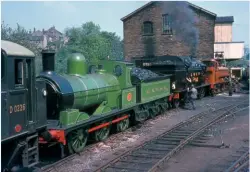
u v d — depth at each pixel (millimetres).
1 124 7332
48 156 10664
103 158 10438
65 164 9758
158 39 36312
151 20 36250
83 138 11203
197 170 9469
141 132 14258
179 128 14992
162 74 19141
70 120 10258
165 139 12797
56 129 9625
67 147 10414
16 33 23328
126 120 14500
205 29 35250
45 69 10586
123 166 9578
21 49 8211
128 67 14383
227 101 25438
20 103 8000
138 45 36906
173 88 20406
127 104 14148
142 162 9938
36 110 8641
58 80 10383
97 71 13703
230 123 16516
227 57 41469
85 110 12531
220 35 43594
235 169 9461
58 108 10312
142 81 15492
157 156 10508
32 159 8570
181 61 22234
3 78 7492
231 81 32469
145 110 16062
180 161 10297
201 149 11664
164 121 16984
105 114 12258
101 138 12367
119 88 13797
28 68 8414
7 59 7555
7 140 7500
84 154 10805
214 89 29781
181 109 21141
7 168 7906
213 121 16453
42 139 9391
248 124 16156
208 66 29141
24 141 8203
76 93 10789
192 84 22594
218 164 9992
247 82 36375
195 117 17656
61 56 36125
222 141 12711
